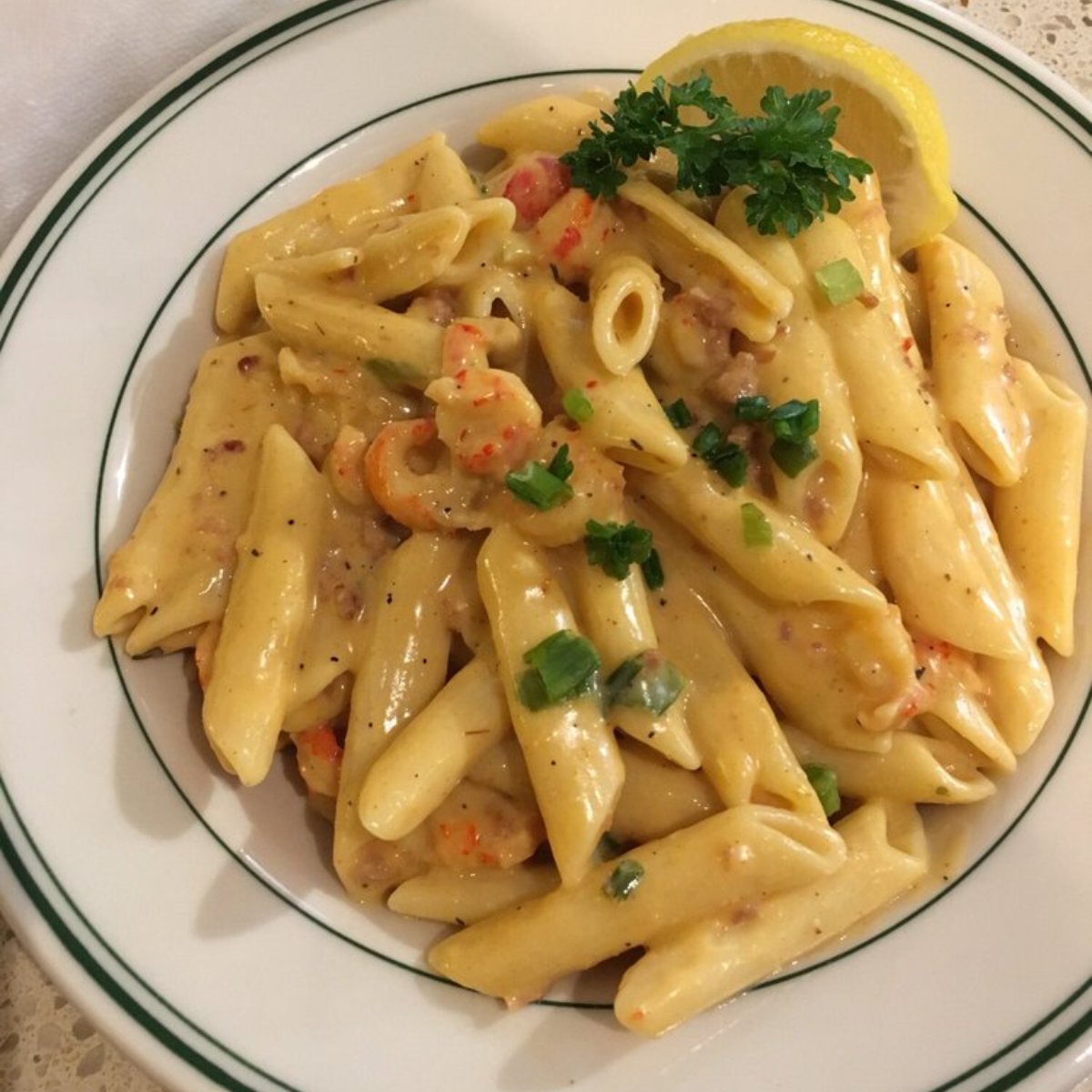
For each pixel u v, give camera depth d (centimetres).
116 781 19
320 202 23
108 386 22
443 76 25
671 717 19
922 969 18
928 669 20
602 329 20
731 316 20
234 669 19
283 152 24
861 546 21
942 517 20
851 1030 18
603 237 21
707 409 21
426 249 21
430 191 23
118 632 20
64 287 22
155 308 22
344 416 21
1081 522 21
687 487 20
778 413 19
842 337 20
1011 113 24
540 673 19
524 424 20
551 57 25
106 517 21
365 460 20
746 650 20
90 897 18
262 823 20
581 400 20
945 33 25
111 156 23
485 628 20
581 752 18
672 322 21
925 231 23
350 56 24
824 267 20
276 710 19
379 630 20
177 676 20
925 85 23
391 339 21
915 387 21
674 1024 17
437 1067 17
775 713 20
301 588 20
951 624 20
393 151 25
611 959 19
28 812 18
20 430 21
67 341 22
